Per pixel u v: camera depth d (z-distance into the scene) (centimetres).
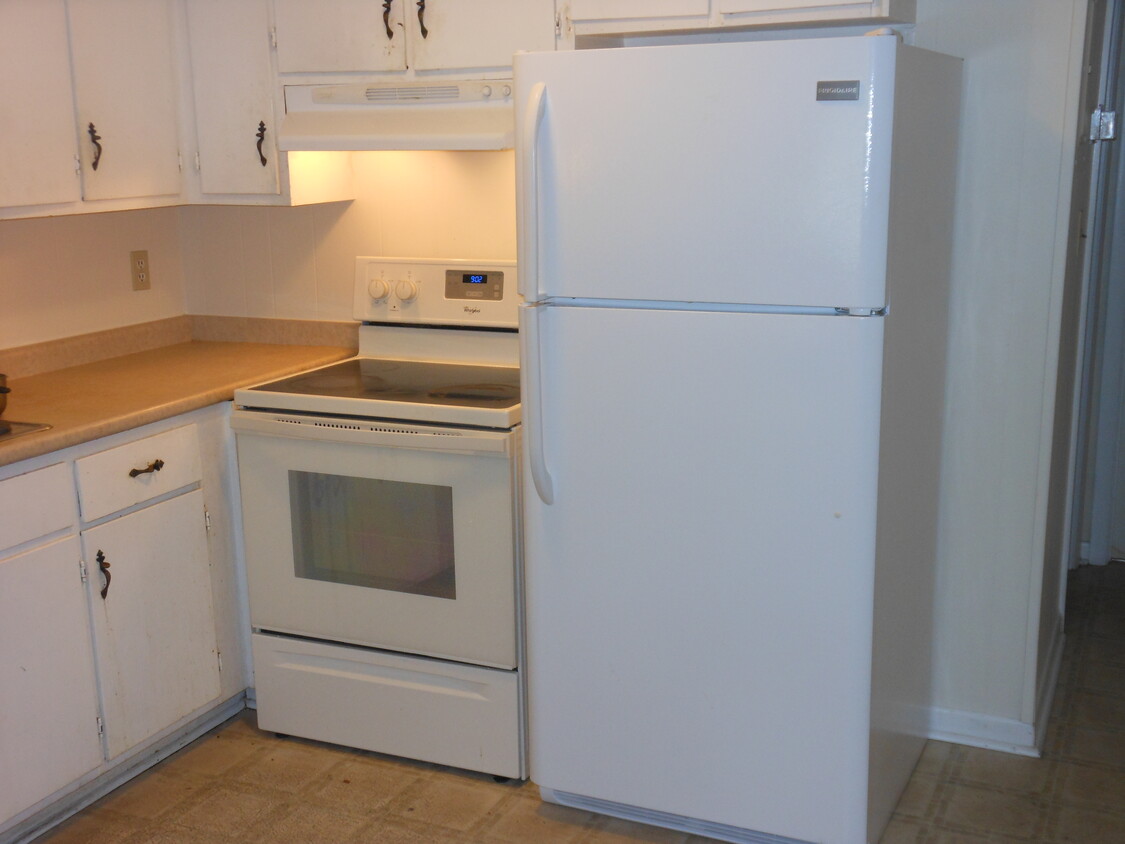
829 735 217
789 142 195
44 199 258
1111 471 383
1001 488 262
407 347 307
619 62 204
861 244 194
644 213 208
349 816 250
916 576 247
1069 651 328
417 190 311
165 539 260
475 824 246
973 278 254
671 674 228
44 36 254
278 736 287
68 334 306
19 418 243
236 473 278
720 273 205
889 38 186
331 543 266
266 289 336
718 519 216
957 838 238
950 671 277
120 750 254
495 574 249
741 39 264
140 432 251
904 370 217
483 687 257
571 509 228
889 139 190
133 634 254
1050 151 242
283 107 285
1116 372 375
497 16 258
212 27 287
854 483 204
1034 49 240
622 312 214
